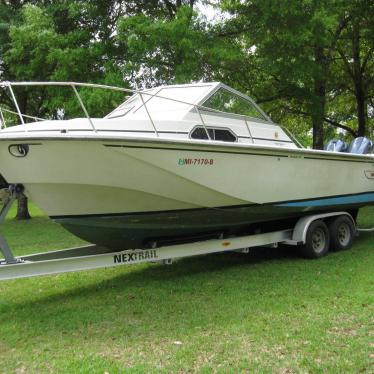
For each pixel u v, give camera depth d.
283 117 17.92
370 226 10.67
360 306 4.95
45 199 5.36
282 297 5.42
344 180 7.96
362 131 18.92
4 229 12.98
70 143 4.86
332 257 7.45
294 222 7.71
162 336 4.43
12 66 12.38
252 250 8.37
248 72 13.38
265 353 3.91
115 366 3.80
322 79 14.23
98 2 12.05
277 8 11.03
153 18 12.67
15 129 5.23
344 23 15.37
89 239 6.01
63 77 11.28
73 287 6.37
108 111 10.59
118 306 5.43
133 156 5.21
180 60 11.14
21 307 5.59
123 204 5.60
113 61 11.55
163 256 6.03
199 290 5.93
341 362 3.66
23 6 13.40
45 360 4.02
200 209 6.22
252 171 6.37
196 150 5.68
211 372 3.61
